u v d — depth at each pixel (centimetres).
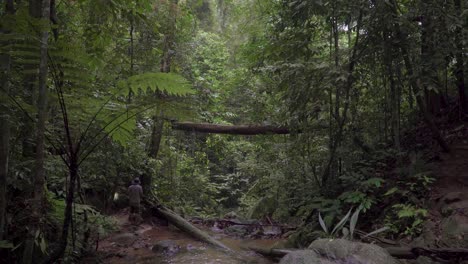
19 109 356
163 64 949
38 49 301
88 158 639
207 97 1035
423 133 775
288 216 911
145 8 585
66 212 321
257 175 1101
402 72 708
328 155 745
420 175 576
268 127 928
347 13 619
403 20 563
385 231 532
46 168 432
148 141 1039
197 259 606
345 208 623
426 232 481
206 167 1341
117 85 337
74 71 326
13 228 374
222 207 1550
